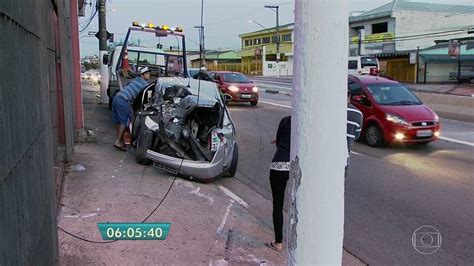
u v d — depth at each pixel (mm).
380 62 53344
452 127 15742
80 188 6602
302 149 2109
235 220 6020
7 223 1690
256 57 81188
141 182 7289
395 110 11727
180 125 8031
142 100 9875
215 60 87375
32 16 2537
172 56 16500
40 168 2643
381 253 5281
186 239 5109
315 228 2109
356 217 6480
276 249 5113
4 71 1739
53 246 3197
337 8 2031
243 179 8633
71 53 9508
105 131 12328
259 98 26328
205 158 7898
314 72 2057
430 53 48781
